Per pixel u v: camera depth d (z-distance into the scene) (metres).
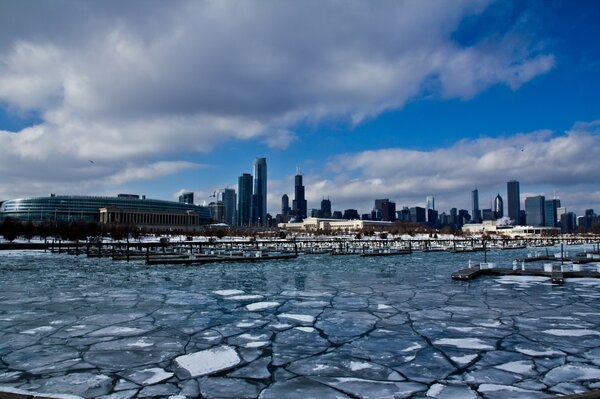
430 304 24.41
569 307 23.31
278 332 18.02
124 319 20.61
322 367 13.60
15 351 15.36
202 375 12.91
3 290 30.42
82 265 53.06
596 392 9.47
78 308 23.44
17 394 10.10
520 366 13.52
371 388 11.81
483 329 18.34
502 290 30.02
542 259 63.25
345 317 20.92
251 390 11.71
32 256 71.56
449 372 13.06
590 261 57.12
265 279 37.41
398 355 14.76
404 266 52.06
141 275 40.97
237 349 15.59
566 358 14.31
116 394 11.45
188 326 19.16
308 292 29.28
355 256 73.06
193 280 36.69
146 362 14.13
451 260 64.06
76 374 13.01
